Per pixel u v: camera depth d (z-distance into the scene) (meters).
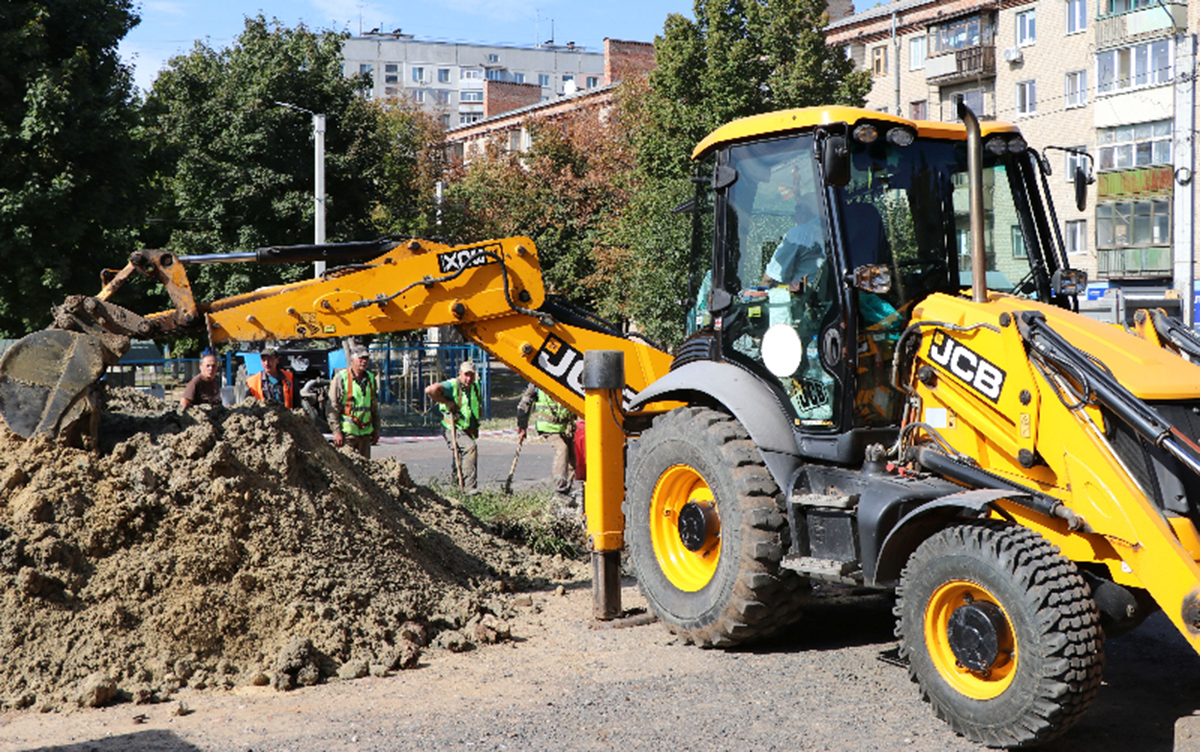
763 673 5.47
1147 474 4.34
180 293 6.60
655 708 4.94
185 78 28.75
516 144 72.00
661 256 25.67
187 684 5.25
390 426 23.19
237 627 5.54
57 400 6.00
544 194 38.59
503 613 6.59
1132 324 5.61
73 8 22.00
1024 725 4.27
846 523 5.28
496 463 17.17
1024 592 4.29
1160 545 4.16
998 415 4.86
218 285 28.36
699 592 5.93
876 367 5.46
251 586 5.70
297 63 29.58
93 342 6.12
